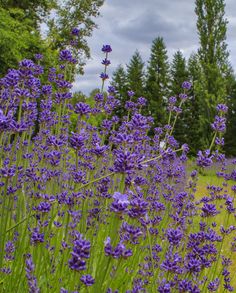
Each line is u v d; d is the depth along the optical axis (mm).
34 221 4688
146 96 49344
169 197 6656
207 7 34562
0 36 18766
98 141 5711
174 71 51812
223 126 5391
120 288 4387
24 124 3678
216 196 6957
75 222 4367
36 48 21406
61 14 35000
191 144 46781
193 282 4215
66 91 6227
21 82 4816
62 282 3949
